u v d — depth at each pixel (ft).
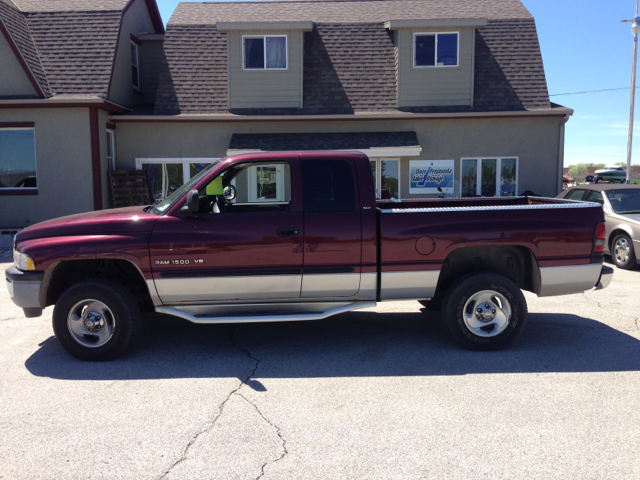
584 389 13.96
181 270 16.12
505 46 52.90
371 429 11.81
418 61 50.65
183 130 49.70
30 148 45.55
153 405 13.19
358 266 16.60
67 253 15.81
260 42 50.44
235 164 16.66
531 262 17.49
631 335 18.81
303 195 16.55
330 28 53.88
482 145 49.88
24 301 16.05
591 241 17.06
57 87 45.34
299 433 11.66
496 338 17.01
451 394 13.73
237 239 16.17
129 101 53.98
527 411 12.65
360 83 51.26
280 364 16.20
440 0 60.18
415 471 10.09
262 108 50.55
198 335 19.35
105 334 16.37
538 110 48.57
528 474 9.95
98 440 11.37
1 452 10.87
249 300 16.78
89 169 45.44
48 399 13.57
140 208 18.57
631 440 11.20
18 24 48.08
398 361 16.37
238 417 12.48
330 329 20.06
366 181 16.72
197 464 10.39
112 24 49.98
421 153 49.93
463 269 17.87
